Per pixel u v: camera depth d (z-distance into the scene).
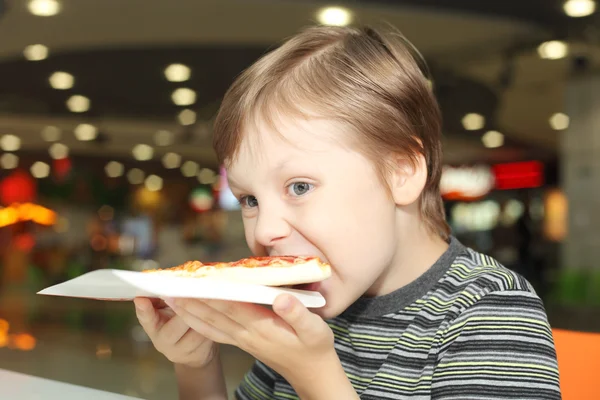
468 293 0.66
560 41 5.85
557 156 12.98
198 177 16.61
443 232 0.75
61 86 7.55
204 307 0.54
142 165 14.86
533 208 13.20
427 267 0.71
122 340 5.75
